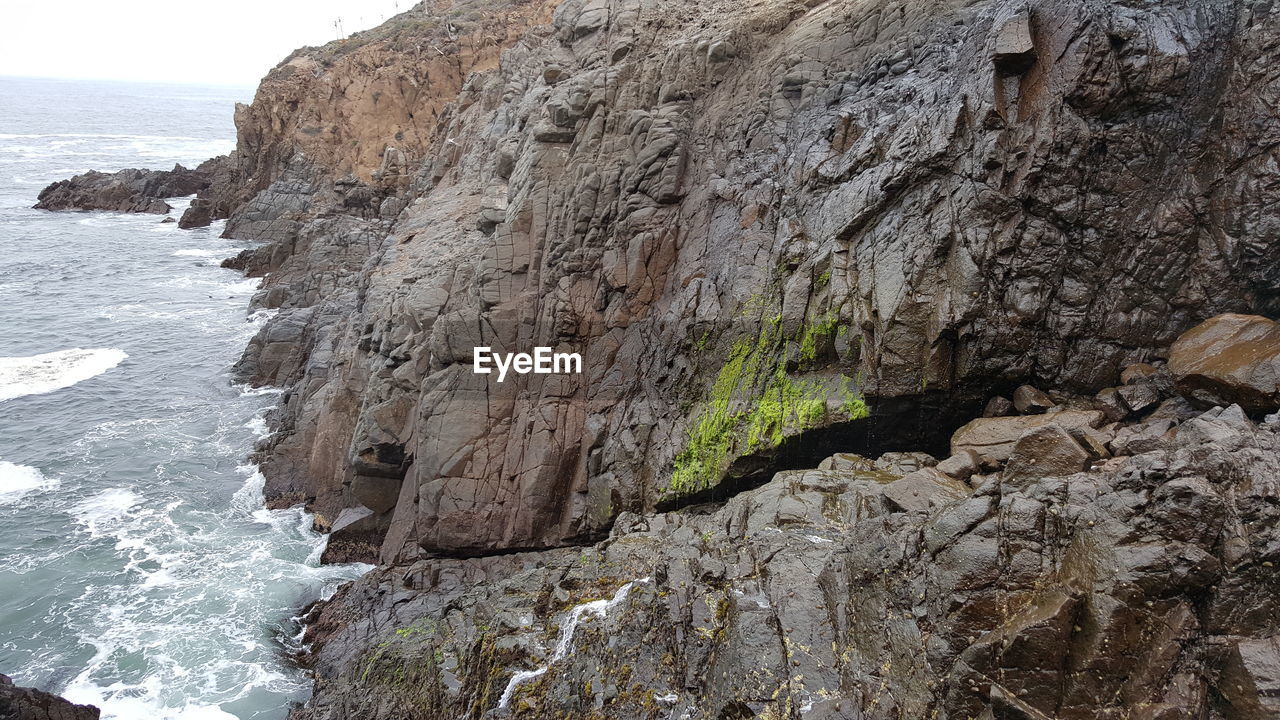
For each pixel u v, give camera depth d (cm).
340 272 4766
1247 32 1606
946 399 1728
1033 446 1299
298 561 2609
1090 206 1673
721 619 1349
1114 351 1645
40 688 1989
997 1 2180
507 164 3384
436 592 2180
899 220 1845
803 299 1927
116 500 2966
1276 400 1302
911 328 1725
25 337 4638
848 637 1196
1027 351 1669
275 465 3134
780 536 1491
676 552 1599
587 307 2478
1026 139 1705
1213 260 1608
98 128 19588
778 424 1894
